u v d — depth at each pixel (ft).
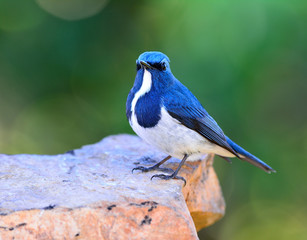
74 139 49.98
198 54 41.01
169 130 26.48
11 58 47.29
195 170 28.35
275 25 40.55
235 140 41.11
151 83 26.91
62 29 47.26
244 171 43.88
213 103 40.52
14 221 19.98
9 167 26.20
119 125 44.52
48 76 47.60
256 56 40.42
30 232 19.95
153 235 20.76
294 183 44.39
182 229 20.95
